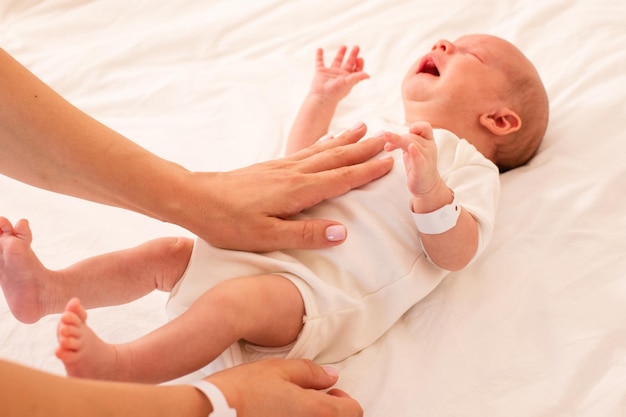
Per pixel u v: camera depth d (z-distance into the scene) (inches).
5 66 35.8
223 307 37.2
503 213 50.4
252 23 70.8
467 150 48.6
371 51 67.0
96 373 32.8
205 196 39.6
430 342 43.5
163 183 38.9
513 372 41.4
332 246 41.8
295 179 41.6
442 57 53.5
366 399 40.6
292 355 40.6
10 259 38.6
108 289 41.9
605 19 64.0
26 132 36.2
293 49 68.1
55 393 25.3
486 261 47.6
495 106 52.1
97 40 72.0
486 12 68.3
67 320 30.9
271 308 39.0
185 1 74.5
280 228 40.6
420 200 42.1
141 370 34.8
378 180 45.5
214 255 40.7
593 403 39.4
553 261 47.0
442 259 44.2
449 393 40.6
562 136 55.2
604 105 56.4
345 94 57.5
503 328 43.6
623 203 49.9
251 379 34.9
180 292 40.6
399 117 58.4
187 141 59.0
